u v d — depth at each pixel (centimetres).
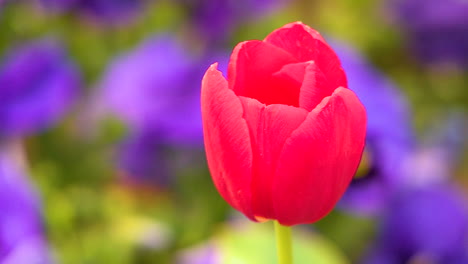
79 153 97
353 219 91
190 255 80
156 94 87
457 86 115
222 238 70
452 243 88
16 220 78
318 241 81
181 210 92
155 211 91
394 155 82
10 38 105
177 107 87
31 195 79
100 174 96
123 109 90
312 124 46
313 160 47
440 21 108
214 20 98
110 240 85
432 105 114
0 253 77
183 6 100
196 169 91
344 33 111
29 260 78
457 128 112
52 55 94
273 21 106
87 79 103
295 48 49
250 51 48
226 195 49
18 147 96
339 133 47
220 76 47
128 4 100
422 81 115
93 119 98
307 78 47
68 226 84
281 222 49
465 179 116
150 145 89
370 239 90
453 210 88
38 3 101
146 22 106
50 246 81
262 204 49
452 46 109
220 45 100
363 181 83
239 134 47
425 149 103
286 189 48
